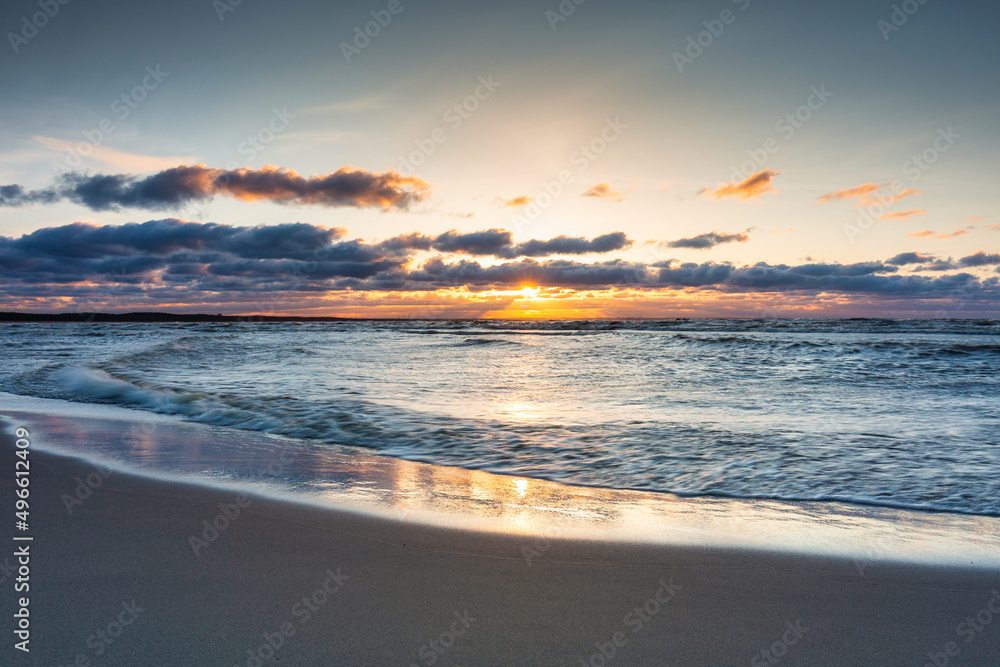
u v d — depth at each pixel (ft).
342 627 9.43
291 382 43.80
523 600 10.55
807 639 9.35
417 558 12.41
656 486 18.71
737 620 9.95
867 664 8.66
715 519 15.46
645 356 68.74
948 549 13.33
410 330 165.17
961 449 22.94
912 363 57.88
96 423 28.89
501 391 39.93
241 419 29.66
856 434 25.76
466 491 17.92
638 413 31.37
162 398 35.63
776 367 55.93
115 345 85.76
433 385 42.98
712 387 42.37
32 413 31.94
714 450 23.03
